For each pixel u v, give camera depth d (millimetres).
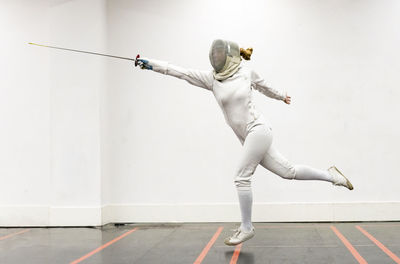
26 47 6172
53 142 5977
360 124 5848
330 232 4996
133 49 6242
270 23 6031
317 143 5887
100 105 5984
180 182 6082
